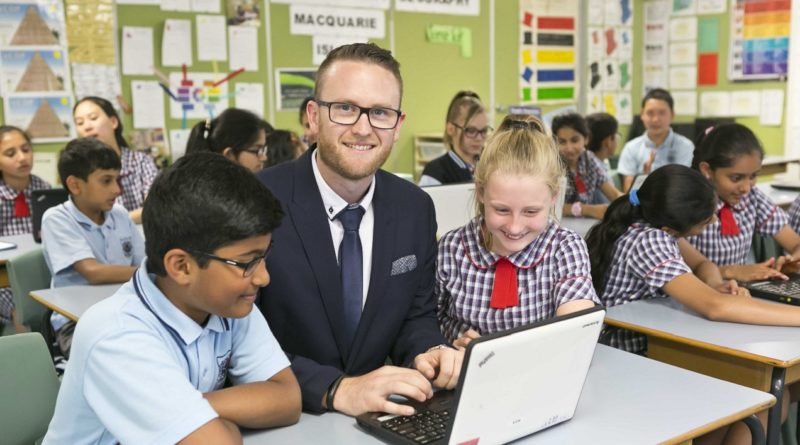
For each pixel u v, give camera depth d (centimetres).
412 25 549
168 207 107
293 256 149
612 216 219
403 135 557
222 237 105
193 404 108
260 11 487
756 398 140
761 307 191
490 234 166
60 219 264
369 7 527
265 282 112
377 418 128
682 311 204
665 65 675
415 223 162
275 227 111
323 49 514
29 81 426
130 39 449
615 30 661
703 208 204
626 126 683
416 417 128
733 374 179
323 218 152
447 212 233
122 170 393
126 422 107
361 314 155
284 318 152
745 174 244
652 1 673
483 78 590
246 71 488
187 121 472
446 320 178
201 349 120
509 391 113
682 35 661
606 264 217
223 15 476
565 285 160
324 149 145
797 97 600
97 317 113
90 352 109
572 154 405
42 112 432
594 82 653
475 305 169
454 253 173
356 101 141
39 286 269
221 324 124
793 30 595
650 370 154
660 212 206
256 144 333
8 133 360
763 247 321
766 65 614
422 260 164
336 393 135
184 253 107
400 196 162
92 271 256
